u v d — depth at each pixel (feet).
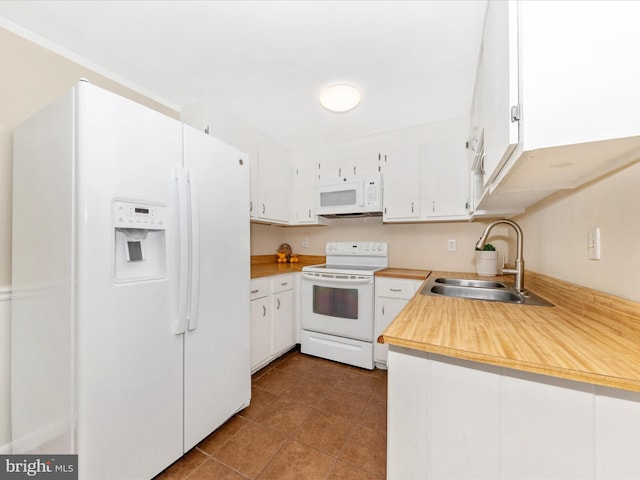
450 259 8.64
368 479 3.99
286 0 3.90
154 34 4.63
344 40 4.72
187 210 4.19
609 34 1.84
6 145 4.42
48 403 3.45
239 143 7.67
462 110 7.16
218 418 4.83
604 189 3.06
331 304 8.16
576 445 2.15
